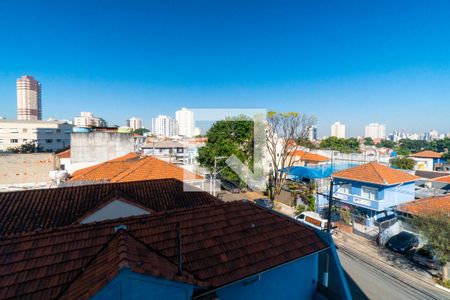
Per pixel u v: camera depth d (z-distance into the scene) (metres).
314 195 23.67
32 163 18.41
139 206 9.28
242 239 5.66
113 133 22.38
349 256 15.21
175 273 4.00
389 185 19.42
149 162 17.23
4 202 9.24
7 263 4.13
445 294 11.37
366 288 11.76
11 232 7.80
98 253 4.56
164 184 12.76
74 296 3.30
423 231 13.41
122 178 14.42
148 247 4.85
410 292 11.48
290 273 5.84
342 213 20.28
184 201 11.52
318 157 39.53
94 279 3.47
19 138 54.53
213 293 4.33
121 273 3.25
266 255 5.30
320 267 6.50
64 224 8.45
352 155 43.06
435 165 47.19
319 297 6.18
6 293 3.61
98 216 8.72
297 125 27.73
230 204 7.22
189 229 5.69
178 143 45.91
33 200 9.61
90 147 21.47
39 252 4.45
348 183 20.05
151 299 3.50
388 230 17.06
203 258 4.87
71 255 4.47
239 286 5.07
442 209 14.87
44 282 3.87
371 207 20.11
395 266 13.95
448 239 12.21
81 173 17.77
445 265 12.52
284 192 27.02
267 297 5.48
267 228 6.27
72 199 10.04
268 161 31.89
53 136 56.09
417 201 19.31
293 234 6.23
